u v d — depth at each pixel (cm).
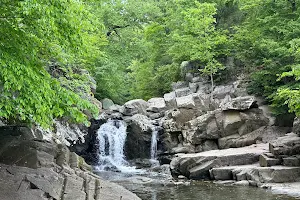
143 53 3212
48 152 996
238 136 1984
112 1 2959
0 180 789
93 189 903
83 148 2292
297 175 1445
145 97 3186
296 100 1360
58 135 1564
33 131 1129
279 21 1989
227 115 2034
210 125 2022
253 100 2036
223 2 2811
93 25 810
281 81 2028
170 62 3161
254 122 2005
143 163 2200
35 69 700
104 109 2573
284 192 1273
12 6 675
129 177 1752
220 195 1262
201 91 2488
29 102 678
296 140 1595
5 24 674
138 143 2308
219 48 2488
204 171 1642
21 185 788
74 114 783
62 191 832
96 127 2362
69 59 1279
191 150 2020
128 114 2489
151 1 3334
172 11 2856
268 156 1556
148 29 2866
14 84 638
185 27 2500
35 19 684
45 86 672
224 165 1645
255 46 2158
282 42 1894
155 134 2247
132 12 2967
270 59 1961
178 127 2155
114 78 2817
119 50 2944
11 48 670
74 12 687
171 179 1675
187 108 2175
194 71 2719
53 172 890
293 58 1908
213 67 2394
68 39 716
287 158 1513
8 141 945
